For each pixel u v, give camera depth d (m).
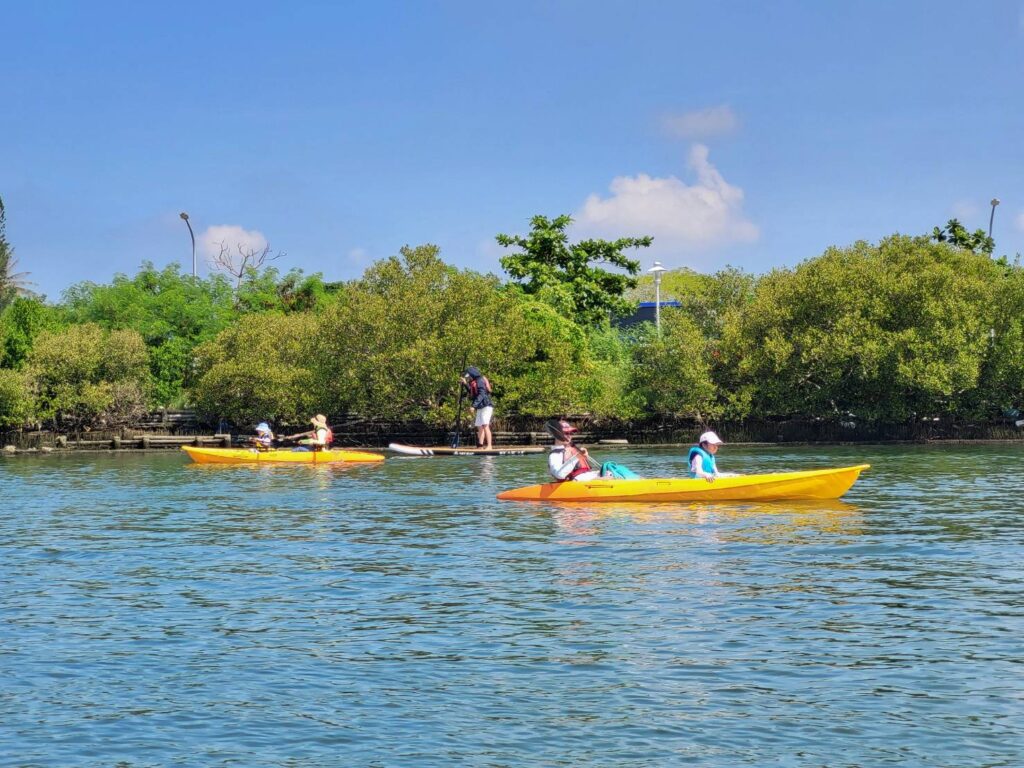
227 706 9.28
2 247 59.59
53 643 11.32
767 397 49.88
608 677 9.88
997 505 22.05
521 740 8.42
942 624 11.57
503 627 11.70
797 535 17.84
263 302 64.62
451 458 40.78
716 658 10.41
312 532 19.25
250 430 53.09
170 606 13.06
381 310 47.81
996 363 48.31
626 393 53.12
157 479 31.80
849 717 8.80
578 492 23.25
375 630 11.70
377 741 8.45
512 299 50.06
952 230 68.31
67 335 50.50
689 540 17.41
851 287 49.16
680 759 8.04
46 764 8.12
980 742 8.27
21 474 34.44
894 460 36.75
